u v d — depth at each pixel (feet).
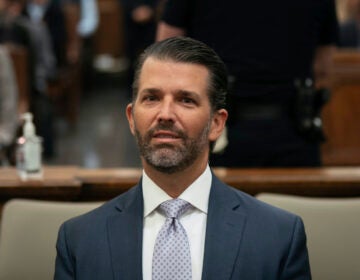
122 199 16.01
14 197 23.53
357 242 20.62
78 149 60.85
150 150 14.85
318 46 27.63
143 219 15.57
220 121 15.79
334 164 43.62
